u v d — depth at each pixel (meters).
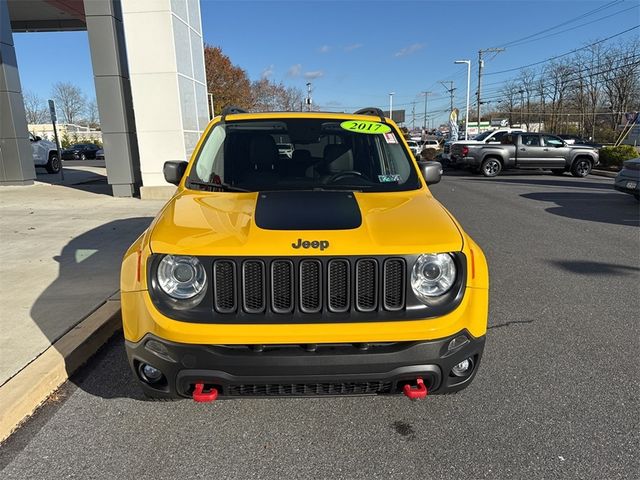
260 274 2.35
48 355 3.42
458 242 2.50
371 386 2.42
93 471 2.45
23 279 5.21
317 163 3.52
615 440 2.69
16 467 2.47
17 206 10.40
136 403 3.07
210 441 2.69
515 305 4.80
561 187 15.75
